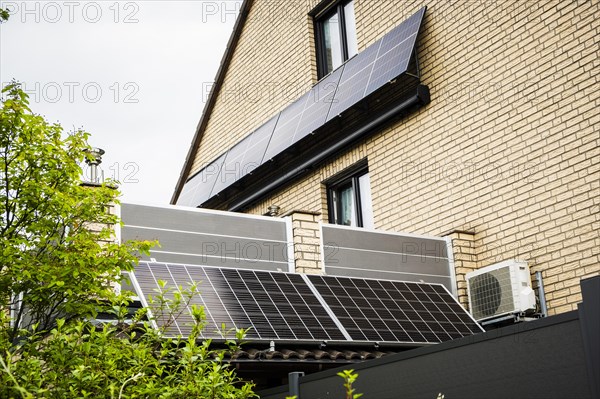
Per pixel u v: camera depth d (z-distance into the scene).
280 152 13.83
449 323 9.21
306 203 14.22
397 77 11.46
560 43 10.02
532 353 5.05
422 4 12.52
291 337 7.71
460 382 5.51
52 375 5.55
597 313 4.61
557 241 9.73
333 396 6.54
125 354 5.90
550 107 10.05
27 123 6.80
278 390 7.17
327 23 15.02
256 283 8.59
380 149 12.85
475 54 11.30
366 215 13.28
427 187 11.82
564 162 9.77
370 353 8.19
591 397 4.62
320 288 8.97
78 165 7.01
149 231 8.95
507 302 9.72
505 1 10.91
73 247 6.79
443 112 11.73
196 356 5.98
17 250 6.54
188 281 8.15
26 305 7.25
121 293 6.75
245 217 9.74
